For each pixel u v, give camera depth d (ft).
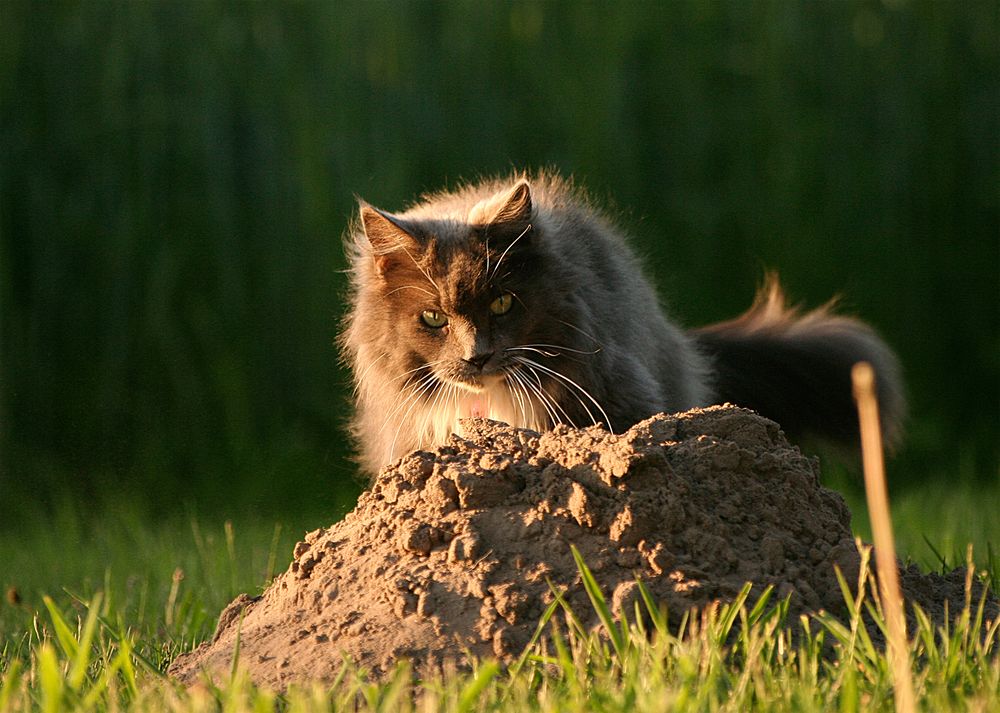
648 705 12.43
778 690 13.23
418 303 24.54
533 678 14.08
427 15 53.67
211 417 47.98
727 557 15.89
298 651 15.76
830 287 55.16
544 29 54.75
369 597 16.24
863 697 13.23
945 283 57.26
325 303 49.14
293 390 49.06
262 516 44.62
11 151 47.93
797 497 16.89
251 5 50.72
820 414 31.53
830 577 16.07
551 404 24.80
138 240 48.19
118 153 48.60
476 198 27.81
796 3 57.11
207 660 16.33
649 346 26.68
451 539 16.39
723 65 56.34
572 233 26.22
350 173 50.01
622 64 54.90
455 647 15.20
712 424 17.44
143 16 49.34
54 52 48.60
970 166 57.98
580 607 15.37
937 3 58.08
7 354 46.98
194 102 49.21
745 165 55.72
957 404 56.59
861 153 56.85
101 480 46.73
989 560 20.44
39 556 34.86
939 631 15.01
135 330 48.01
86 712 13.21
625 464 15.98
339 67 51.24
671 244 53.98
